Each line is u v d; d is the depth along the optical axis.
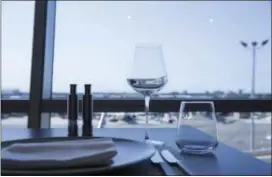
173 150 0.65
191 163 0.54
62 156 0.49
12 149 0.52
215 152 0.63
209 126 0.65
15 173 0.42
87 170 0.44
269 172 0.48
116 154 0.49
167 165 0.52
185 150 0.64
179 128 0.66
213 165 0.52
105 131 0.99
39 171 0.43
